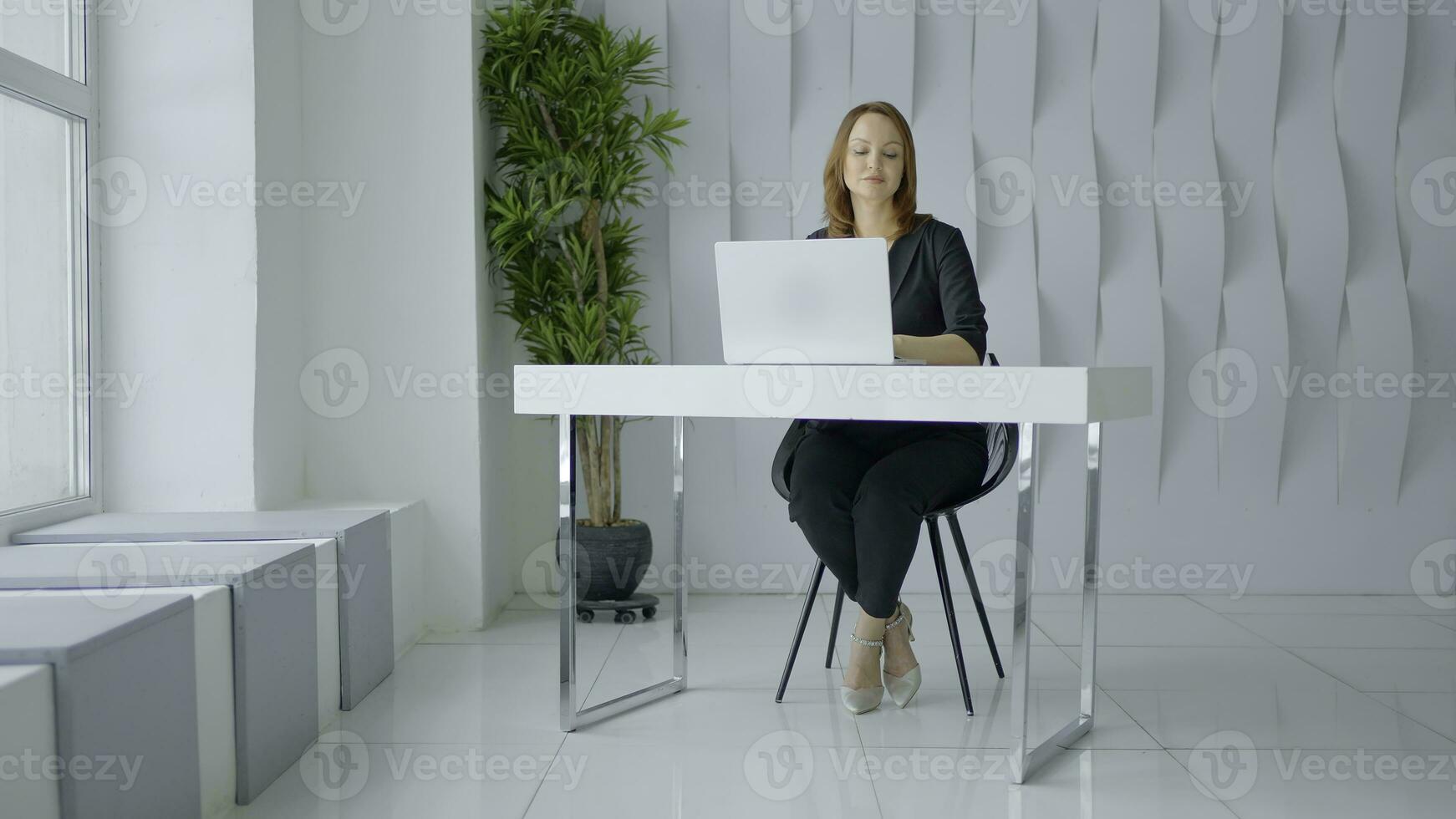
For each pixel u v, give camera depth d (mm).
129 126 2775
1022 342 3699
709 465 3793
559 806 1868
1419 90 3688
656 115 3650
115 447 2783
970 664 2850
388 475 3227
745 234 3750
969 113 3689
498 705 2473
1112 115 3691
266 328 2871
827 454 2402
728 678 2709
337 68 3205
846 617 3428
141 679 1570
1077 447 3738
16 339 2414
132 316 2785
